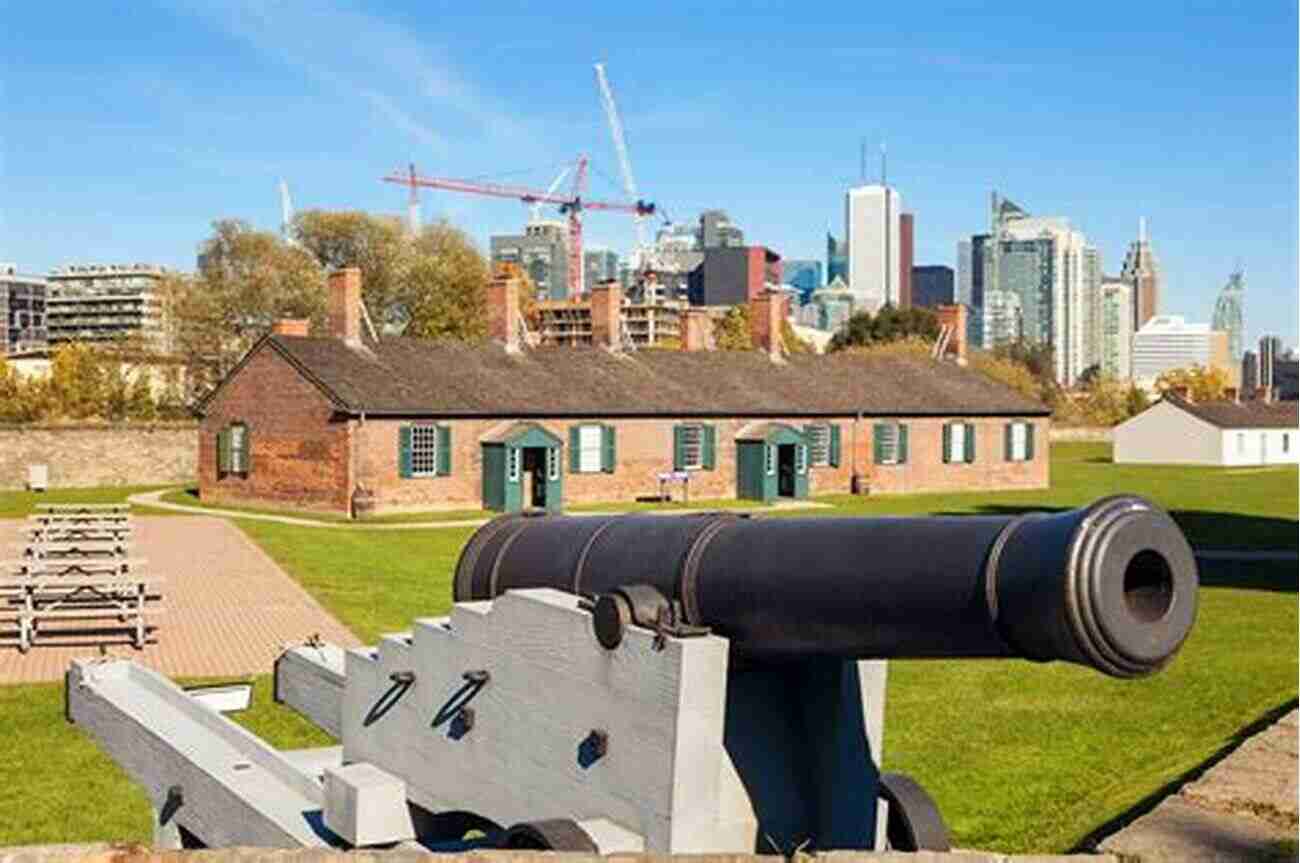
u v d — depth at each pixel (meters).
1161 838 6.96
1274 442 65.50
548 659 6.40
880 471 44.56
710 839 5.78
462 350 39.72
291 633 16.95
